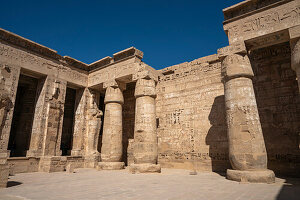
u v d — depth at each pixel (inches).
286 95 434.6
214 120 532.4
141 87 518.0
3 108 476.1
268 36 372.2
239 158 338.6
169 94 638.5
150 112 503.8
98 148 718.5
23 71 553.9
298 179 356.5
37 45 565.0
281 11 361.4
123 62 589.3
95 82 661.3
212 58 581.6
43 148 541.6
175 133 595.5
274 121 437.7
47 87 577.9
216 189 253.6
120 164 543.8
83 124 651.5
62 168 526.9
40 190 256.7
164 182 315.9
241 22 397.7
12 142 674.8
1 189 265.6
